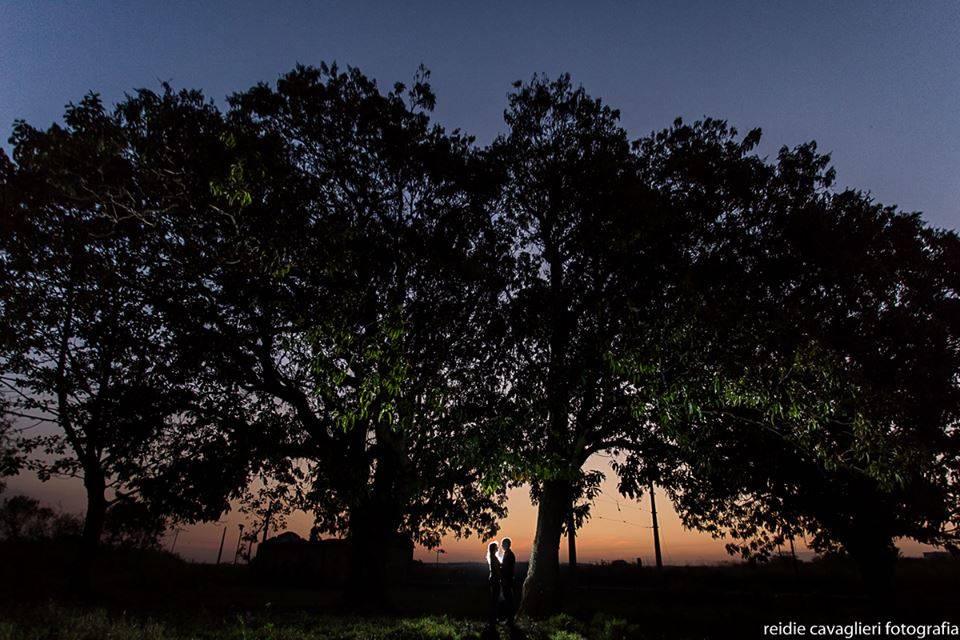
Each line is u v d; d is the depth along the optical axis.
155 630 9.92
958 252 17.44
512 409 11.50
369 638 11.15
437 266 11.98
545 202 14.93
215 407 16.36
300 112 14.36
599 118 15.67
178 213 12.74
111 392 16.08
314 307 11.40
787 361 10.48
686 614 17.53
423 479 14.36
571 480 11.80
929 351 15.62
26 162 12.41
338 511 16.25
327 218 12.50
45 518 30.55
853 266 13.64
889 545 16.97
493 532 18.33
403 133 14.09
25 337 15.38
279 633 10.99
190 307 14.87
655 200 12.34
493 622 12.06
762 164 13.53
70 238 13.91
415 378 11.42
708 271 11.95
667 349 10.43
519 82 16.02
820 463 15.19
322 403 15.45
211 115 13.81
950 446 15.03
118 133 12.41
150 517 16.77
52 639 8.26
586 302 12.27
